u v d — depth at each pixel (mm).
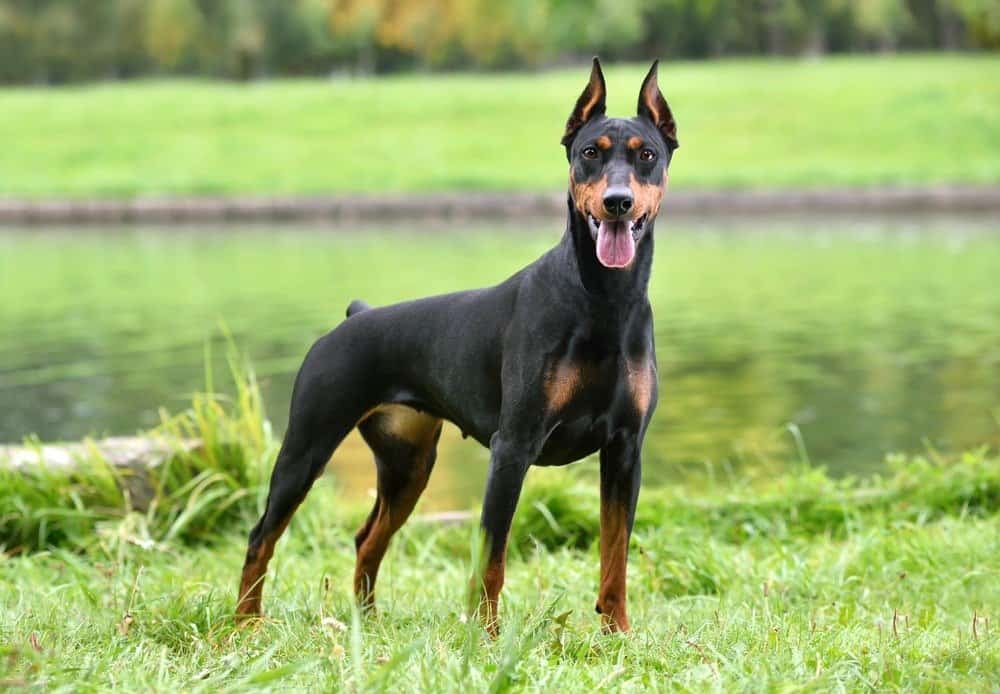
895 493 7844
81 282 19609
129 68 75500
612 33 68062
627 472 5250
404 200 30125
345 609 5688
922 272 19109
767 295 17125
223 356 13148
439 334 5488
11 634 4859
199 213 30547
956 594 6039
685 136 38406
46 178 35188
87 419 10492
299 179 34219
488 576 5066
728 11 72562
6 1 68500
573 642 4855
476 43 65688
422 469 5973
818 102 41406
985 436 9477
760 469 8750
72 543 7223
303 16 68312
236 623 5422
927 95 41125
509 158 36438
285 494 5664
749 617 5375
